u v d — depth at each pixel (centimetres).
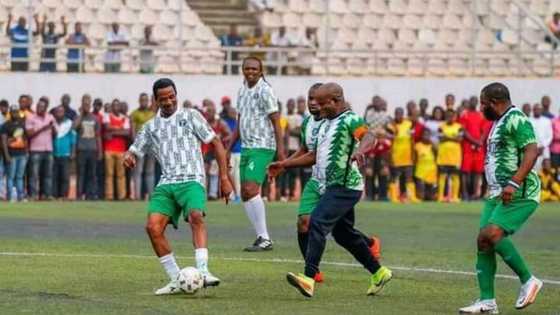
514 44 7831
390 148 6100
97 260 3112
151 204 2538
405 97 7075
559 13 7888
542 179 6350
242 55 7062
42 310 2264
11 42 6594
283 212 5053
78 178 5806
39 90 6481
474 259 3312
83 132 5766
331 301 2456
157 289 2575
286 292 2575
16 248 3381
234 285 2675
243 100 3500
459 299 2512
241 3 7488
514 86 7212
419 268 3078
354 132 2477
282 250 3466
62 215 4672
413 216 4984
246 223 4459
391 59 7319
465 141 6238
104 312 2248
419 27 7794
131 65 6775
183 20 7225
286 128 5938
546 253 3575
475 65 7494
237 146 5831
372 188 6122
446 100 6334
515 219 2292
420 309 2361
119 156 5825
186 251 3384
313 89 2619
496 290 2677
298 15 7512
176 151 2533
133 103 6619
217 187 5931
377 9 7731
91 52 6738
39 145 5694
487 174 2342
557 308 2408
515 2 7756
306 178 6103
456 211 5325
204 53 7012
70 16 7025
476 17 7844
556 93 7250
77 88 6531
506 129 2295
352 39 7625
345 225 2525
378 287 2545
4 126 5631
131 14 7169
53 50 6644
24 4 6869
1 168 5675
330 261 3197
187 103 5941
